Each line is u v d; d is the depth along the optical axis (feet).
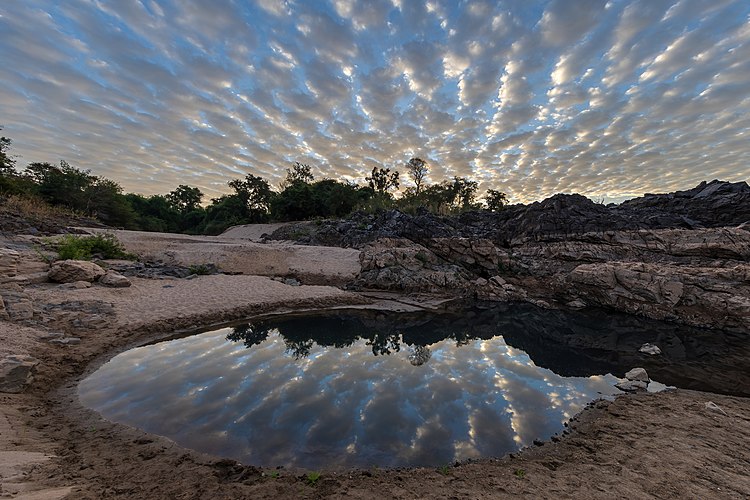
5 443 16.43
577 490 14.66
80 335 35.50
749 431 20.80
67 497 12.32
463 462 18.13
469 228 123.24
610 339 47.37
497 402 26.22
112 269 63.67
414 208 195.93
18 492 11.64
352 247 132.57
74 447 17.98
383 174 299.79
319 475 16.28
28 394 24.22
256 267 86.58
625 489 14.61
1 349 27.68
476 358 38.37
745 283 53.31
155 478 15.49
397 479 16.14
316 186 271.49
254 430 21.09
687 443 19.19
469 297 77.25
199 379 29.04
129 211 201.67
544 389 29.04
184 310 47.80
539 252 90.43
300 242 149.89
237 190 279.90
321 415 23.34
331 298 64.64
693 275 58.54
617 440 19.92
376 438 20.52
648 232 79.20
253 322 50.14
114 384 27.32
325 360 35.81
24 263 52.75
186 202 357.61
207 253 90.74
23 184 137.28
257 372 31.22
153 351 35.81
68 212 130.41
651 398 26.78
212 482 15.40
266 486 15.16
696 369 34.78
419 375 32.12
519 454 18.93
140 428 20.86
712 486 14.83
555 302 72.43
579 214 96.27
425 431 21.52
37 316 36.60
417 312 63.31
